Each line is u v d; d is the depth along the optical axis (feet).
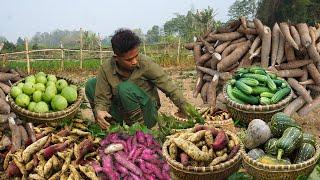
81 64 73.05
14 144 14.90
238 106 15.53
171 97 17.63
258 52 20.97
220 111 19.65
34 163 14.28
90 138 15.08
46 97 16.34
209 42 22.81
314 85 21.07
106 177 13.41
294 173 11.86
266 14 124.16
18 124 15.61
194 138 13.12
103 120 16.92
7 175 14.35
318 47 20.94
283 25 20.72
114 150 14.05
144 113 18.12
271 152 12.41
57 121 16.19
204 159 12.64
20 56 91.76
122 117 18.65
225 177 12.84
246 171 13.08
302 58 21.12
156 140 14.73
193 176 12.57
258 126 12.56
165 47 81.92
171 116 17.47
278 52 20.86
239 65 21.61
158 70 17.53
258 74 16.53
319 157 12.78
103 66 17.88
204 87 22.47
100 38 73.56
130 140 14.52
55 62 76.54
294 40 20.53
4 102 15.62
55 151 14.43
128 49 16.03
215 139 13.15
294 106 20.65
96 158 14.37
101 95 17.87
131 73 17.63
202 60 22.39
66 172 13.80
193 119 17.17
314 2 121.80
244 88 15.83
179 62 74.28
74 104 16.48
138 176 13.38
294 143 12.14
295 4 120.06
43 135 15.43
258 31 20.97
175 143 12.96
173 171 13.00
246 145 12.80
